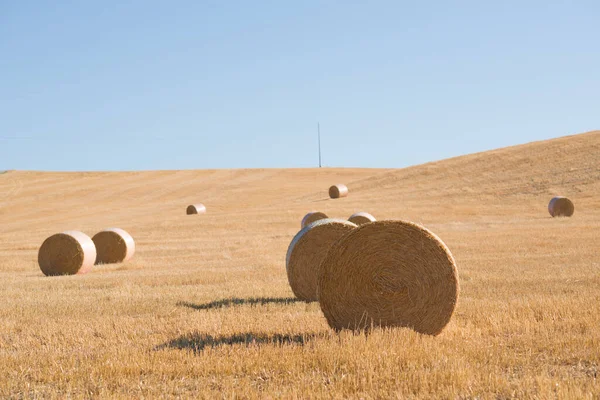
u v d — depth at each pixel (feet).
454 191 164.25
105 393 20.76
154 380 22.22
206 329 30.60
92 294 45.03
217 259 71.56
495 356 23.56
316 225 43.06
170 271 59.77
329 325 29.73
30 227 153.69
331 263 29.45
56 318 35.32
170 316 35.17
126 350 26.13
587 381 20.15
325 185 229.45
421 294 28.78
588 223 100.68
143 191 226.99
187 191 224.12
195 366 23.20
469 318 31.27
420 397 19.33
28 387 21.79
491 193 157.58
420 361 22.90
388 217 128.67
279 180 248.32
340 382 20.71
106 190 230.89
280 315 34.19
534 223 106.32
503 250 67.31
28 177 269.03
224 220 129.80
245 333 29.58
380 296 29.12
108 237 73.97
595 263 53.16
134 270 63.77
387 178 197.67
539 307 32.42
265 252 77.30
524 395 19.25
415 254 28.86
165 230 119.85
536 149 199.11
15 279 58.80
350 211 138.21
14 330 32.53
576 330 27.61
